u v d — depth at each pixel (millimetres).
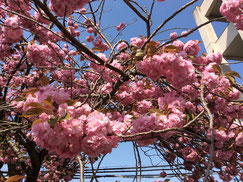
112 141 1507
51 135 1265
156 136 1585
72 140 1391
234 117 2842
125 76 2430
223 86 2400
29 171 4637
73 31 3947
